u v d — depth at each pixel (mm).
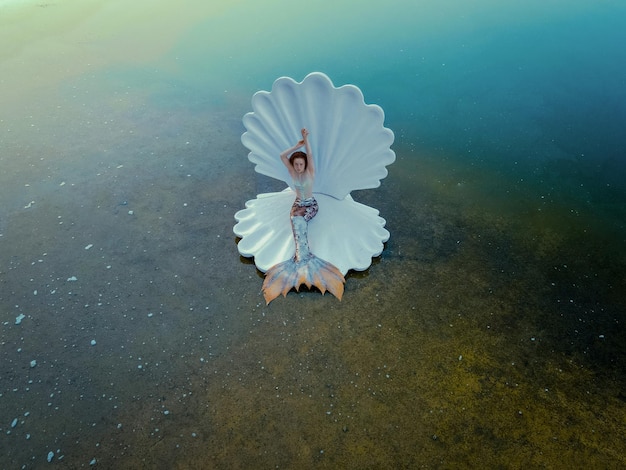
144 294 5523
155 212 6594
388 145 5715
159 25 11750
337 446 4176
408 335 5027
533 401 4469
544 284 5539
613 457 4082
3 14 12094
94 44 10875
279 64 9992
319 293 5457
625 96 8805
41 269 5832
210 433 4293
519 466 4039
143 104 8820
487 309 5277
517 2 12516
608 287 5492
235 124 8305
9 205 6723
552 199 6723
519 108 8602
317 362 4797
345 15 12141
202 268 5809
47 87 9312
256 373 4727
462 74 9578
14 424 4387
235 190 6938
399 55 10258
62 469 4098
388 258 5871
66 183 7090
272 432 4281
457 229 6262
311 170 5598
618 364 4754
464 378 4648
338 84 9281
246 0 13023
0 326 5219
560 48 10359
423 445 4176
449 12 12133
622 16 11562
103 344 5031
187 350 4945
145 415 4438
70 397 4582
